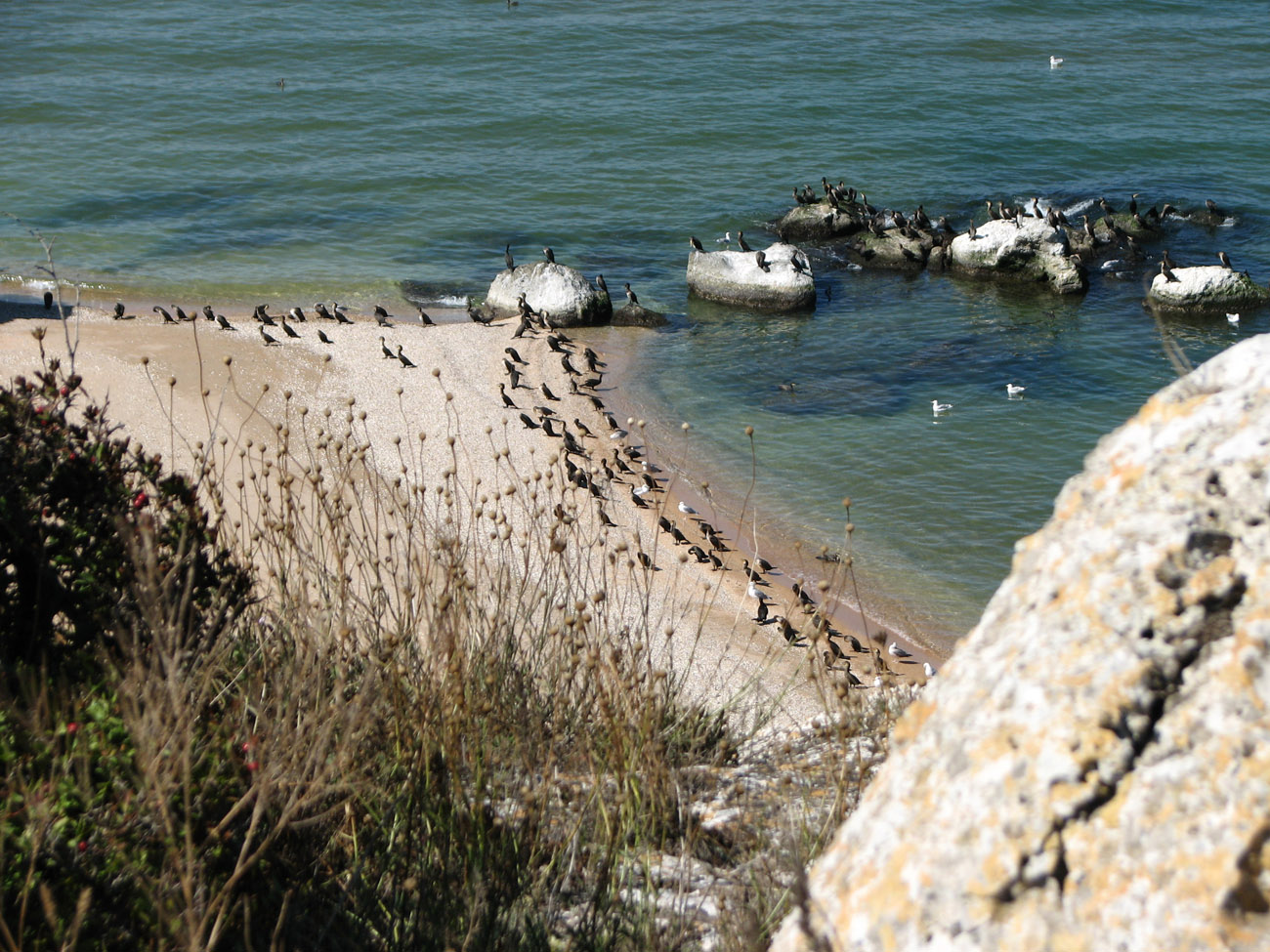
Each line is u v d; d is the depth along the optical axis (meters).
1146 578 3.39
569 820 7.07
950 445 34.22
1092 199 58.81
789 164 65.94
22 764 5.35
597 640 8.77
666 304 48.94
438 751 6.86
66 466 7.99
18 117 74.50
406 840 6.09
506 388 38.09
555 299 45.84
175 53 89.81
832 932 3.41
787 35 92.25
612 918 5.94
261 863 5.40
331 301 48.59
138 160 67.19
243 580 8.56
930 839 3.35
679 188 62.97
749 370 41.03
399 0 107.00
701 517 29.75
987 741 3.38
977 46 88.62
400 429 33.50
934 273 52.03
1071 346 42.31
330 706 6.20
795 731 10.89
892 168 64.88
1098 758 3.19
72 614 7.44
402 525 19.89
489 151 68.88
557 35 93.38
